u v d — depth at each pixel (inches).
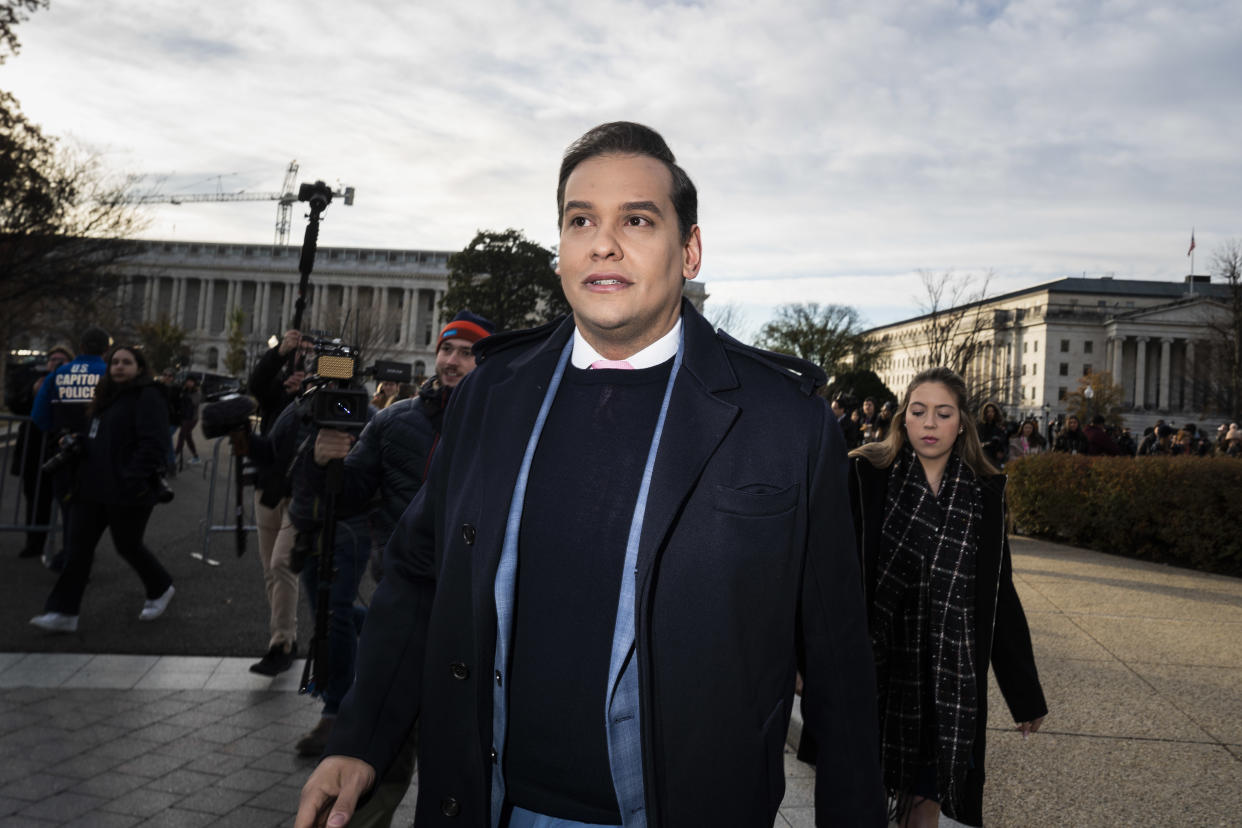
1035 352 3882.9
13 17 850.8
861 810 49.1
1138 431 3545.8
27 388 370.3
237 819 128.9
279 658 192.9
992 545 106.1
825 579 49.0
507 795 49.9
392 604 55.4
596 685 46.4
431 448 137.9
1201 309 3590.1
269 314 3969.0
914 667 105.4
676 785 43.6
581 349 52.0
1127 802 131.5
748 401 47.9
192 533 374.9
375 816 87.2
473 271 1985.7
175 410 401.4
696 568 44.4
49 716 166.2
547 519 48.0
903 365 4635.8
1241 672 198.4
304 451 142.9
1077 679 192.2
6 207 902.4
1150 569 345.1
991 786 136.9
